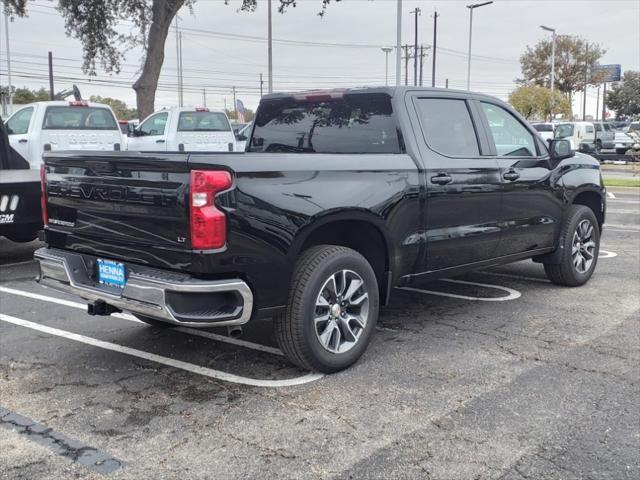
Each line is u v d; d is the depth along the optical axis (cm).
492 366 470
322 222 436
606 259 879
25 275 800
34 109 1283
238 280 395
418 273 523
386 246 489
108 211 433
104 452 351
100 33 2305
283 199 414
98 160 430
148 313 401
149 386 440
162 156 394
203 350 511
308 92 568
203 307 391
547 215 651
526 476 323
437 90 552
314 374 457
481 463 335
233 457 344
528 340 529
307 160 434
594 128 3303
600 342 523
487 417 387
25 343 534
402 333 551
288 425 379
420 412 394
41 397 424
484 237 570
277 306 421
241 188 395
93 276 457
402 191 489
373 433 368
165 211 398
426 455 343
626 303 643
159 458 344
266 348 515
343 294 456
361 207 457
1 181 774
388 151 519
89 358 497
